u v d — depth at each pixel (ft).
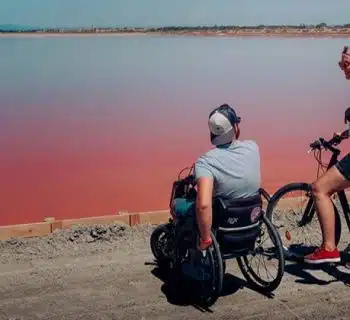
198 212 15.03
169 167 37.96
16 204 30.58
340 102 62.44
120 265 18.57
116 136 47.34
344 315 15.56
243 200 15.56
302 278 17.79
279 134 47.44
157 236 18.40
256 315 15.52
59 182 34.55
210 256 15.65
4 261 18.90
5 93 69.62
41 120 54.03
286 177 34.99
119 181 34.76
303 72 88.58
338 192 17.85
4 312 15.52
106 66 100.99
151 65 102.37
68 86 75.77
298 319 15.33
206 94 68.44
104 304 16.01
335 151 17.74
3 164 38.93
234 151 15.57
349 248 19.35
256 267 18.35
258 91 70.23
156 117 55.21
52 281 17.39
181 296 16.52
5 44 171.42
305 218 19.53
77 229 20.86
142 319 15.25
